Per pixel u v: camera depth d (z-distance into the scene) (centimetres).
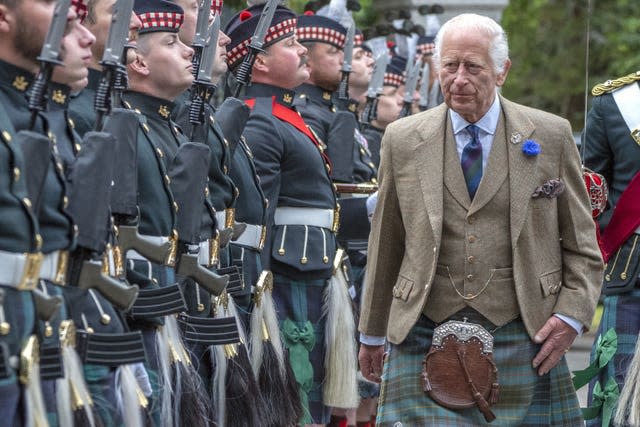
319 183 1322
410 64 1761
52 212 825
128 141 915
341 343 1320
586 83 1269
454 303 1008
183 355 1015
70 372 834
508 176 1008
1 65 825
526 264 1007
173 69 1037
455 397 1009
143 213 985
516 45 3603
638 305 1209
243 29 1306
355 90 1725
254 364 1186
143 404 912
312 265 1302
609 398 1202
